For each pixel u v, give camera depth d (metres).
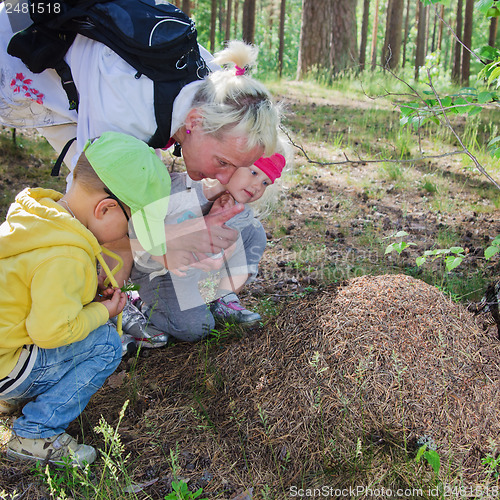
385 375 2.62
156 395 2.86
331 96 12.88
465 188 6.59
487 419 2.50
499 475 2.26
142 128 2.52
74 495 2.18
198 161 2.65
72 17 2.42
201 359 3.07
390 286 3.05
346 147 8.20
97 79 2.48
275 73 16.75
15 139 6.81
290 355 2.81
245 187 2.89
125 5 2.44
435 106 2.95
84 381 2.39
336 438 2.44
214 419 2.66
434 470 2.12
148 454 2.47
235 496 2.26
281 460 2.41
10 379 2.24
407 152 7.79
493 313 3.07
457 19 21.84
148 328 3.26
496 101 2.85
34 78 2.71
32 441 2.35
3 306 2.12
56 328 2.08
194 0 26.38
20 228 2.12
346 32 16.89
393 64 20.47
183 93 2.50
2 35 2.68
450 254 4.67
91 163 2.24
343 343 2.74
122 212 2.30
